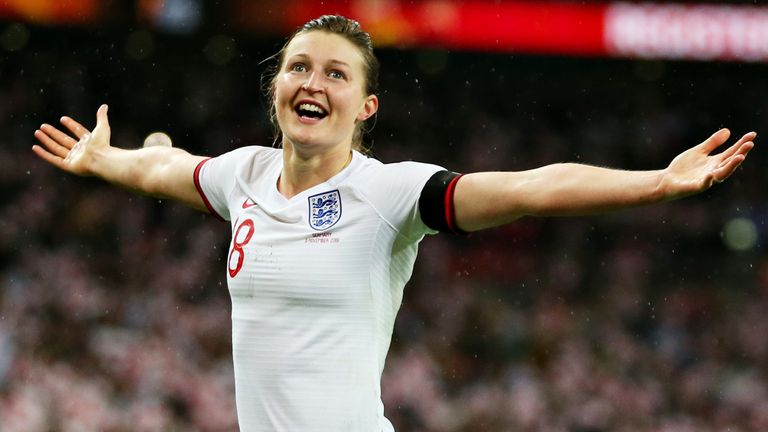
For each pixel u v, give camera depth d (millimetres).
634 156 28328
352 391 4355
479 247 23766
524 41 22453
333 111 4453
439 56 28031
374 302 4398
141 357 16656
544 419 18094
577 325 21531
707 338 22125
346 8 21750
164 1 21750
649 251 24906
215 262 21234
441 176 4324
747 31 22812
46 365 15570
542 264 23766
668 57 22719
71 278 19031
